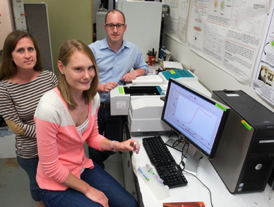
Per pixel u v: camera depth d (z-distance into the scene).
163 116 1.36
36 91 1.34
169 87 1.29
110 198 1.13
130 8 2.54
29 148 1.33
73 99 0.96
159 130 1.44
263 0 1.20
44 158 0.95
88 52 0.92
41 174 1.04
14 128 1.25
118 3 2.62
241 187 1.03
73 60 0.88
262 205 1.00
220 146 1.15
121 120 1.63
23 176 2.02
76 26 3.16
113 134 2.00
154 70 2.48
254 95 1.33
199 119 1.12
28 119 1.33
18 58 1.21
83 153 1.17
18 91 1.28
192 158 1.24
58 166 0.98
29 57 1.25
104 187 1.15
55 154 0.97
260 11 1.22
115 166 2.16
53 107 0.90
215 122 1.02
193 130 1.16
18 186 1.92
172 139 1.41
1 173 2.04
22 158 1.35
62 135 0.99
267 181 1.06
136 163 1.20
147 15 2.61
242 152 0.97
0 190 1.87
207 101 1.05
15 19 2.26
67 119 0.96
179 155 1.27
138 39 2.72
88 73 0.93
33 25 2.62
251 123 0.92
